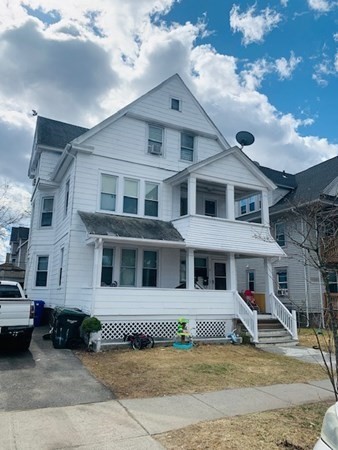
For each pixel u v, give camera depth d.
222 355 9.65
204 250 13.47
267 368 8.14
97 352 9.47
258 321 12.95
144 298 11.25
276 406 5.29
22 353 8.76
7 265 23.56
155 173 14.52
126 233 11.64
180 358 8.96
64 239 13.33
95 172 13.20
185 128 15.52
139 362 8.34
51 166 16.55
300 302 18.30
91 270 12.52
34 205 17.50
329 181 19.52
